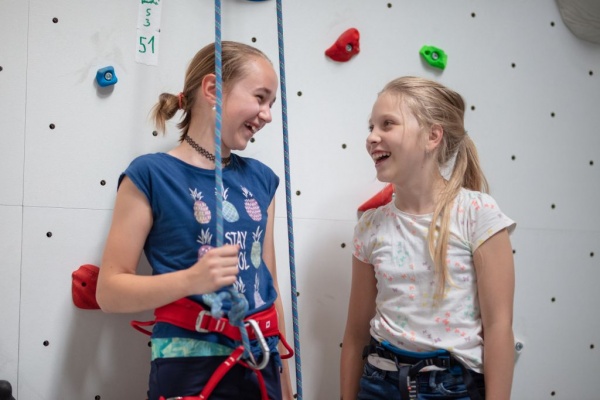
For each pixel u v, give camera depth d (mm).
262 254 1130
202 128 1079
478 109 1456
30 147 1135
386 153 1148
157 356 998
